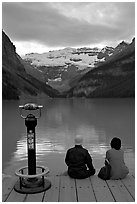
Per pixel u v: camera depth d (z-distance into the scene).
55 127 17.28
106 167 5.88
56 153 9.73
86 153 5.98
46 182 5.59
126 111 31.50
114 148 6.00
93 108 39.81
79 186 5.49
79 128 16.72
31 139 5.38
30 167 5.42
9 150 10.22
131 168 7.58
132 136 13.39
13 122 20.33
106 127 17.08
